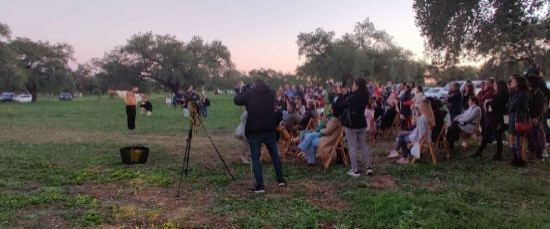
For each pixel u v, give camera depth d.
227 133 16.83
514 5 14.81
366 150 8.29
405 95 13.47
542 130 9.49
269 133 7.27
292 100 11.48
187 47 66.94
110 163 9.88
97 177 8.23
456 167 8.78
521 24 15.23
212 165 9.55
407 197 6.30
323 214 5.79
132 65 64.50
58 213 5.95
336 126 8.91
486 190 7.00
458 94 12.29
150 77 65.00
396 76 64.25
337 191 7.09
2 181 7.80
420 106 9.12
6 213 5.91
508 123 9.05
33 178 8.21
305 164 9.52
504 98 9.25
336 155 9.46
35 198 6.54
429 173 8.27
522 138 8.73
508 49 22.27
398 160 9.63
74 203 6.39
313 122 10.87
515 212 5.88
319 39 64.12
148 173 8.55
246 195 6.92
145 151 9.88
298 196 6.82
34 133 16.84
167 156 10.98
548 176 7.91
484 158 9.66
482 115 11.02
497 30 15.54
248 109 7.21
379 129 14.15
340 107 8.86
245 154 9.89
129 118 17.98
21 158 10.50
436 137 9.35
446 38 16.81
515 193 6.85
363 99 8.05
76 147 12.67
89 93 115.94
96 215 5.80
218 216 5.82
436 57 18.41
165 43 64.38
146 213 5.89
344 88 9.09
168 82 64.94
